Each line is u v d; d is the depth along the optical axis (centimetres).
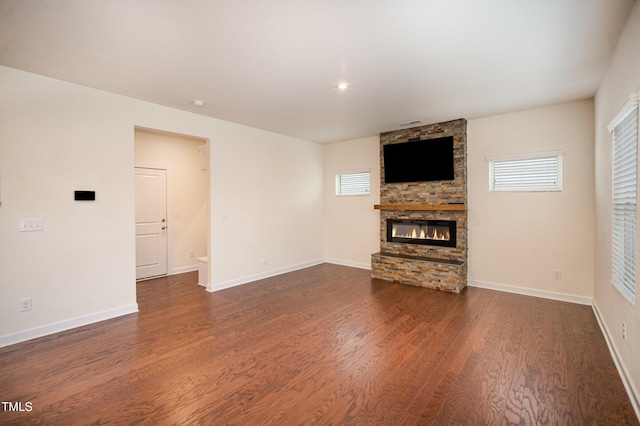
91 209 339
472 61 277
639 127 196
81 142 331
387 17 210
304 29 225
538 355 262
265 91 349
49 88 310
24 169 296
